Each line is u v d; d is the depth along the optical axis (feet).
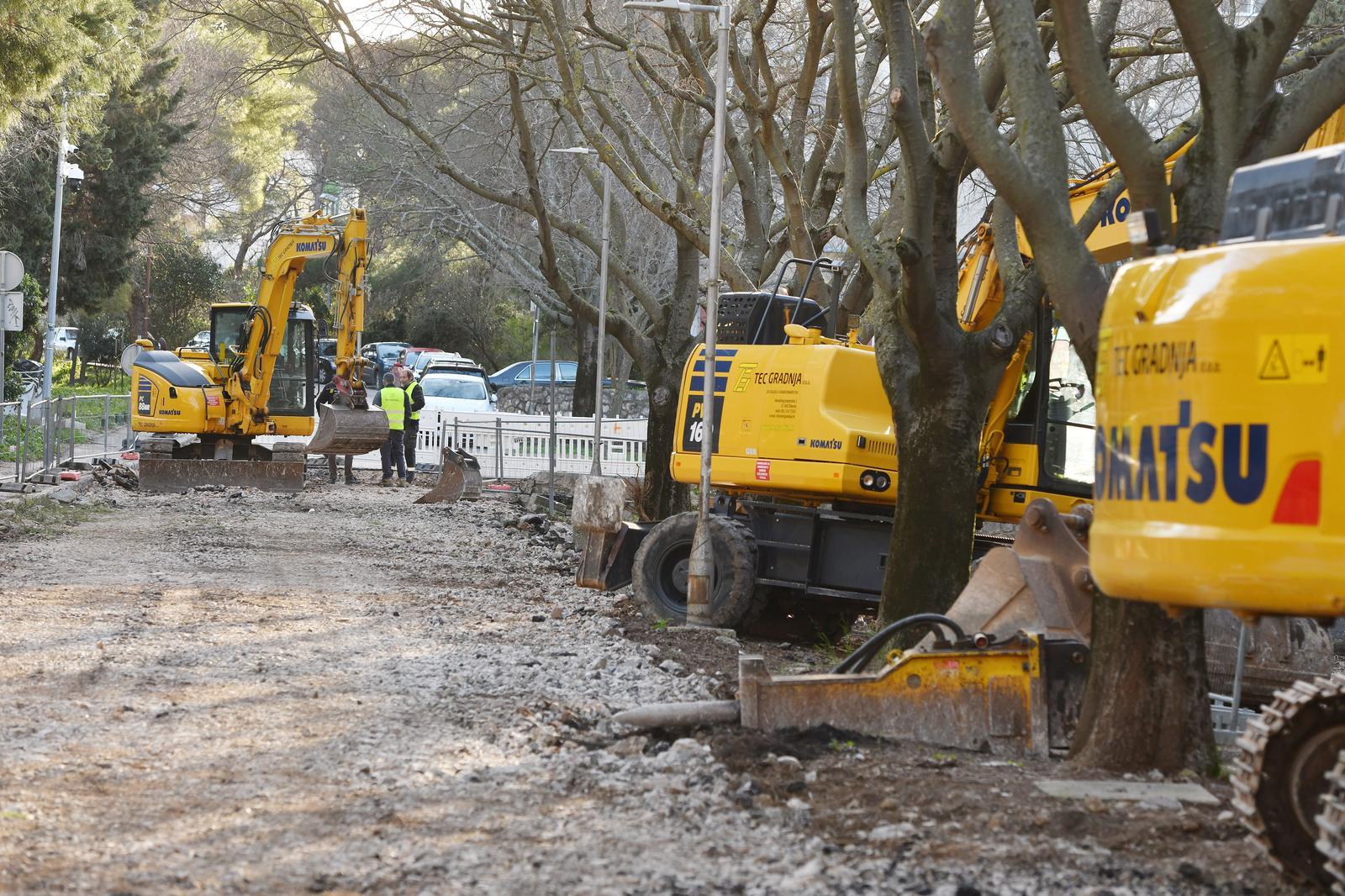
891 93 60.34
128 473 159.84
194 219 384.68
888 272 66.44
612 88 120.67
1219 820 38.93
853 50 67.00
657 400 126.11
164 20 241.35
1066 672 47.67
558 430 193.98
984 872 34.71
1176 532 30.94
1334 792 32.45
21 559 91.20
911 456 64.69
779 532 78.59
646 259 215.51
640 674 60.54
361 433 155.94
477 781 42.37
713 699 55.93
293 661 61.00
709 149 139.13
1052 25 79.97
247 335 160.86
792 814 39.37
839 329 104.37
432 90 175.52
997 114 97.91
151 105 261.03
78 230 258.57
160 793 39.96
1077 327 47.42
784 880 33.76
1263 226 34.01
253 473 154.71
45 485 140.67
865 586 76.89
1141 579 31.58
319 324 178.70
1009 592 50.16
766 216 122.52
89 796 39.40
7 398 229.25
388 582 89.51
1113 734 45.32
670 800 40.34
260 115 259.80
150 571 88.94
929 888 33.47
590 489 86.17
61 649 61.46
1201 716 45.34
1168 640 45.09
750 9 103.24
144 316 358.43
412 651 64.85
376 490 160.76
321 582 87.97
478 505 145.07
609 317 127.44
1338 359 29.50
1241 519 30.07
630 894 32.83
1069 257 47.44
